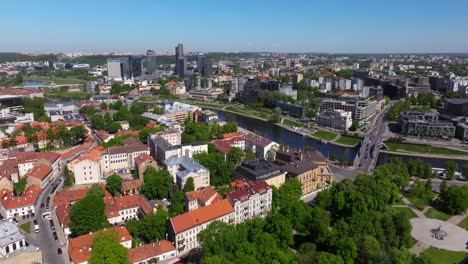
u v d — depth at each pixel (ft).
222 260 642.63
